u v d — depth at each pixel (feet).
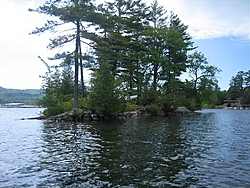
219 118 82.69
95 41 75.66
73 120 67.51
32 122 64.54
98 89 71.26
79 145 30.12
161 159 23.13
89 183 16.67
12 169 20.03
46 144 31.07
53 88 79.56
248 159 23.41
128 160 22.70
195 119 76.38
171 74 121.80
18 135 39.55
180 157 23.97
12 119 76.33
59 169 19.90
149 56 112.78
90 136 37.55
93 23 79.97
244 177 18.20
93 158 23.41
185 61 124.77
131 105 97.30
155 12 132.57
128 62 101.65
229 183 16.90
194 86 132.16
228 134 40.52
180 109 114.73
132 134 39.68
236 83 309.42
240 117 89.51
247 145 30.37
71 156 24.34
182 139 34.78
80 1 71.77
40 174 18.67
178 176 18.25
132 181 17.08
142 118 79.36
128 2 106.93
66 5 71.00
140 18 109.70
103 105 70.38
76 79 72.74
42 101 75.36
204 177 18.10
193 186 16.28
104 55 86.22
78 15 68.44
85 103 72.59
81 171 19.33
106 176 18.11
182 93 123.85
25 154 25.45
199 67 129.59
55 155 24.85
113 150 27.07
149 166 20.74
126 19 104.47
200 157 24.02
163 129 47.09
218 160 22.98
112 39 97.66
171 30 118.73
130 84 108.88
